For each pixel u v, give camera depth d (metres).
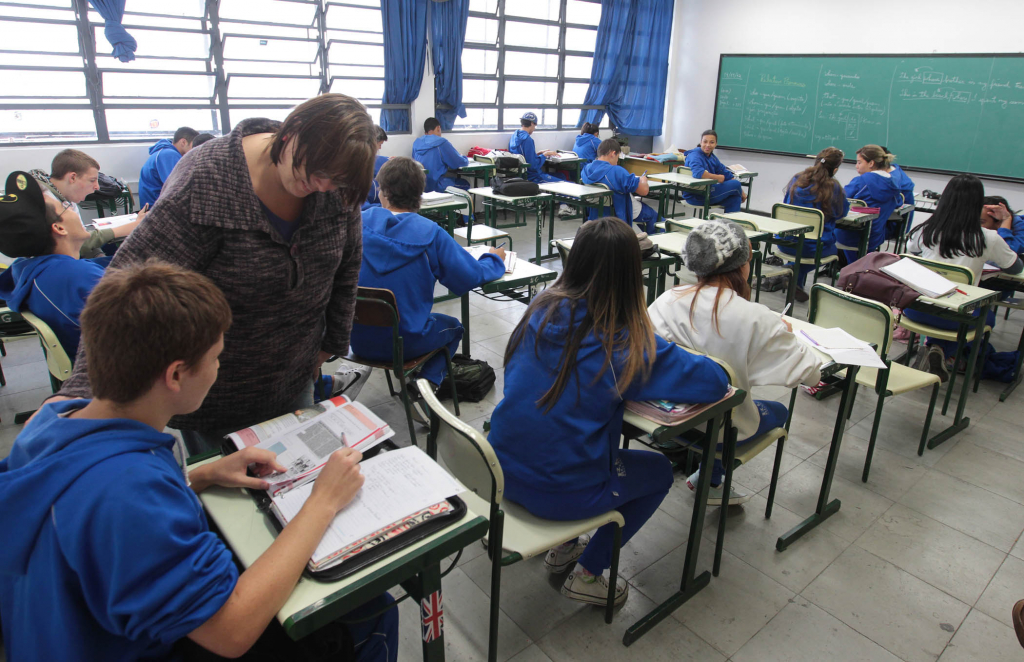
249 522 0.91
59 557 0.69
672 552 1.93
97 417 0.76
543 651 1.57
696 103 8.34
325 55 6.00
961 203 2.89
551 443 1.35
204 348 0.76
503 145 7.51
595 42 7.91
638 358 1.33
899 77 6.45
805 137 7.31
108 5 4.67
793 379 1.63
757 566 1.88
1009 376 3.11
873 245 4.71
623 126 8.48
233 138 1.03
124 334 0.70
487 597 1.74
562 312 1.34
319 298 1.21
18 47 4.50
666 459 1.64
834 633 1.65
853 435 2.64
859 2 6.62
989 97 5.91
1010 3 5.68
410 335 2.27
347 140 0.91
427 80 6.63
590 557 1.62
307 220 1.08
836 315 2.30
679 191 6.71
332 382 2.55
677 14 8.30
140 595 0.68
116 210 4.71
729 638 1.62
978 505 2.20
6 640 0.77
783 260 4.21
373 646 1.06
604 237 1.30
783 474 2.35
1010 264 2.94
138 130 5.18
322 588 0.79
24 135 4.66
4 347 3.31
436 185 6.25
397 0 6.14
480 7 7.01
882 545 1.99
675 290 1.77
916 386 2.26
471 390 2.78
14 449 0.78
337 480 0.89
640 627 1.61
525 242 5.83
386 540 0.85
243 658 0.90
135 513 0.68
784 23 7.25
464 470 1.35
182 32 5.15
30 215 1.80
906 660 1.57
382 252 2.22
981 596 1.79
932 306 2.46
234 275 1.06
